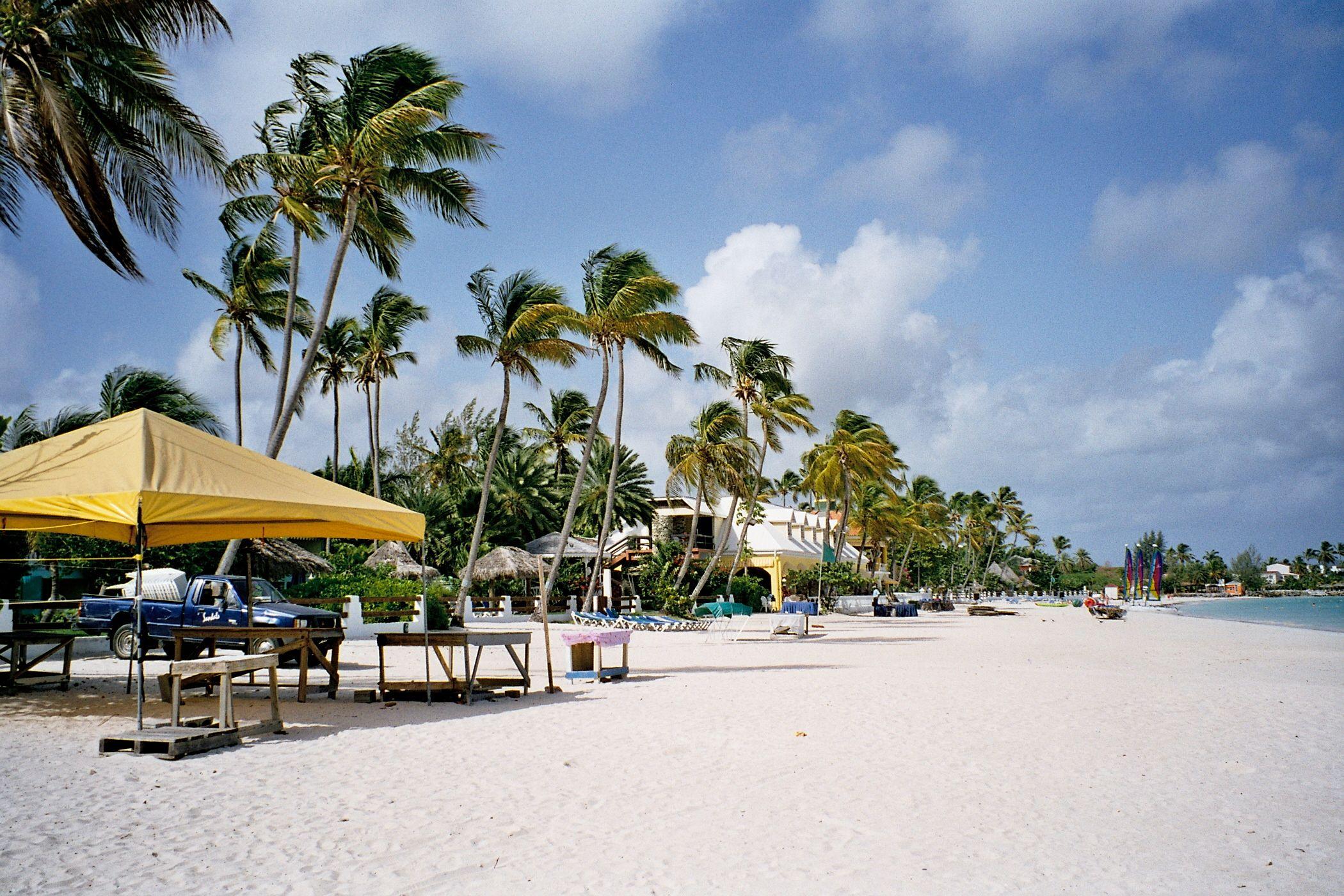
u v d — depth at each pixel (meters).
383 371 45.44
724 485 45.22
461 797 7.26
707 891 5.17
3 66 13.98
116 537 12.86
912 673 17.28
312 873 5.37
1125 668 19.03
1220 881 5.49
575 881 5.31
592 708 12.35
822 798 7.34
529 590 43.72
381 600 27.16
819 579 48.16
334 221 24.89
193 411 28.91
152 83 16.05
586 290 35.69
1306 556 177.00
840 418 65.56
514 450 58.66
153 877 5.23
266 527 13.40
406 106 21.55
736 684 15.33
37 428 26.66
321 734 10.11
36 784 7.41
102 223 14.26
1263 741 10.16
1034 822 6.70
